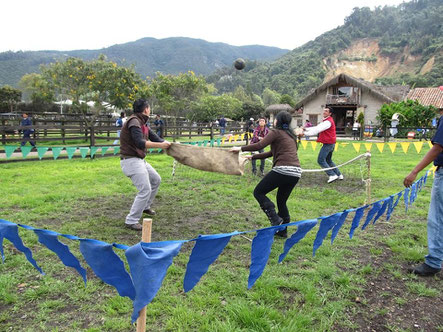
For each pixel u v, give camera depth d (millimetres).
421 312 2838
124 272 1811
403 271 3545
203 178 8219
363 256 3877
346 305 2896
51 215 5062
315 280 3250
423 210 5707
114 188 6855
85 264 3479
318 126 7680
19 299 2846
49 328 2500
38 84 20531
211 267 3486
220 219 5145
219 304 2830
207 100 39875
